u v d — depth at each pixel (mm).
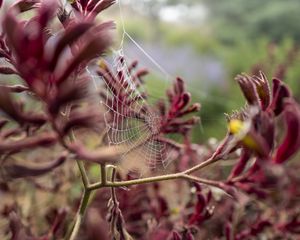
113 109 431
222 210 582
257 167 324
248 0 5223
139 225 570
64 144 237
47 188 641
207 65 2391
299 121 265
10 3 310
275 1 4969
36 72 216
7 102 219
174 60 2391
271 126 272
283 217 645
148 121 480
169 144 536
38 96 244
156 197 579
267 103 316
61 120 242
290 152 269
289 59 1161
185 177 364
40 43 212
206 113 1479
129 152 423
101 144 456
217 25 4906
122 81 447
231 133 341
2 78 352
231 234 498
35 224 602
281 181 266
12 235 355
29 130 312
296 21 4742
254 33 4754
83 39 252
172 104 498
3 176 255
